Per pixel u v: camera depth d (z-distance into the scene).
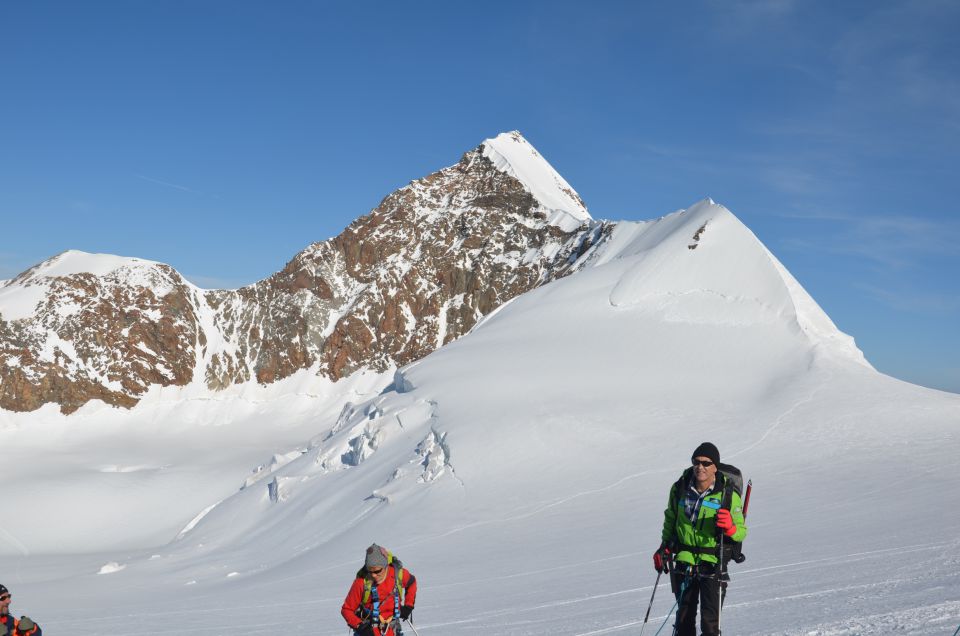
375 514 43.44
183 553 51.44
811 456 38.12
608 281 76.44
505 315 77.44
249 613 22.14
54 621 24.03
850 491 29.92
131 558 54.88
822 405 46.78
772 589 13.20
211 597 29.45
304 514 49.72
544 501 37.75
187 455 97.50
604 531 30.20
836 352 59.22
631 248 96.56
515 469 43.38
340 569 33.00
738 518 7.18
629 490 37.12
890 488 29.55
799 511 27.06
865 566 14.46
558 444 45.25
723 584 7.12
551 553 27.08
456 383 58.19
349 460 56.91
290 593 27.03
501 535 33.44
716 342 62.59
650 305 70.06
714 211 81.06
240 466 89.25
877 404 45.72
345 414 68.38
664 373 57.12
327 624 17.69
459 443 47.00
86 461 95.12
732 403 50.38
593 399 51.91
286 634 16.41
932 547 15.86
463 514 38.25
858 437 40.34
